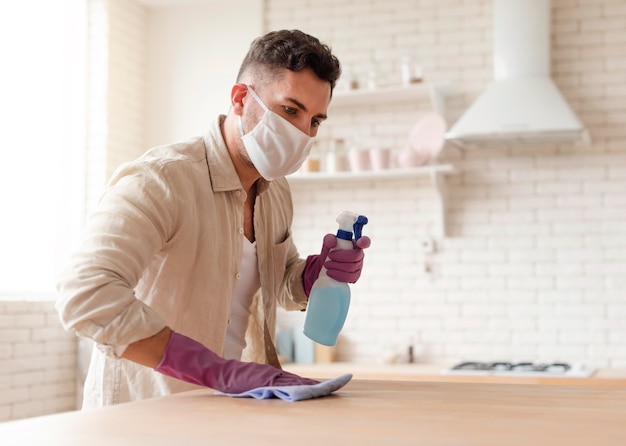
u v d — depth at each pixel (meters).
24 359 4.61
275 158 2.00
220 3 5.46
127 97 5.39
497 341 4.87
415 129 4.80
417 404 1.50
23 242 5.03
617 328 4.71
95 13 5.25
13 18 5.02
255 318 2.20
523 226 4.87
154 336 1.58
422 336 4.99
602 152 4.79
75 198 5.20
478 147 4.95
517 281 4.86
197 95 5.47
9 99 5.00
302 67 1.93
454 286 4.96
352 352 5.10
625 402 1.57
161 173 1.85
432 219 5.02
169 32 5.55
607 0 4.80
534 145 4.86
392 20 5.14
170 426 1.24
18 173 5.04
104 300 1.57
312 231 5.20
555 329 4.80
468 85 5.00
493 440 1.13
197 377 1.59
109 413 1.37
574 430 1.22
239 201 2.06
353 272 1.95
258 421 1.29
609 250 4.75
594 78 4.80
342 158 4.95
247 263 2.18
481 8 5.00
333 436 1.16
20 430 1.21
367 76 5.15
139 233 1.73
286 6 5.34
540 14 4.65
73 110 5.25
